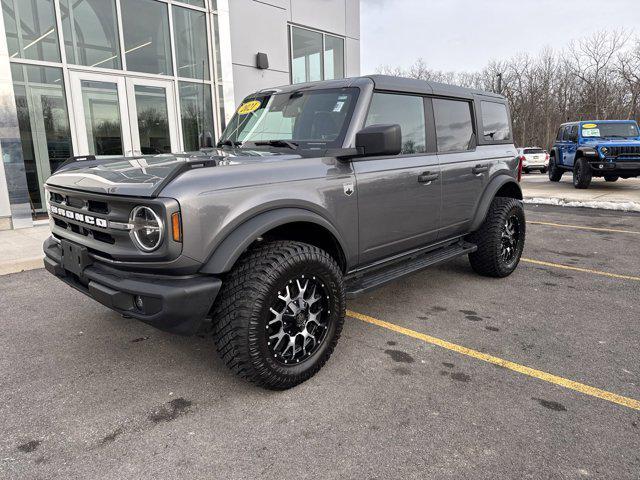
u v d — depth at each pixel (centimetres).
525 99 5259
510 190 512
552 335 353
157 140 942
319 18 1228
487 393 271
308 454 218
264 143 350
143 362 312
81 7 823
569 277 508
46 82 805
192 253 235
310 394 271
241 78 1047
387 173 340
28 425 242
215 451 221
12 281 499
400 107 365
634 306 416
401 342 342
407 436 231
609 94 4303
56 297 445
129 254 244
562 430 235
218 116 1017
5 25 756
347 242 316
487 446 223
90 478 203
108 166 297
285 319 271
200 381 287
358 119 322
